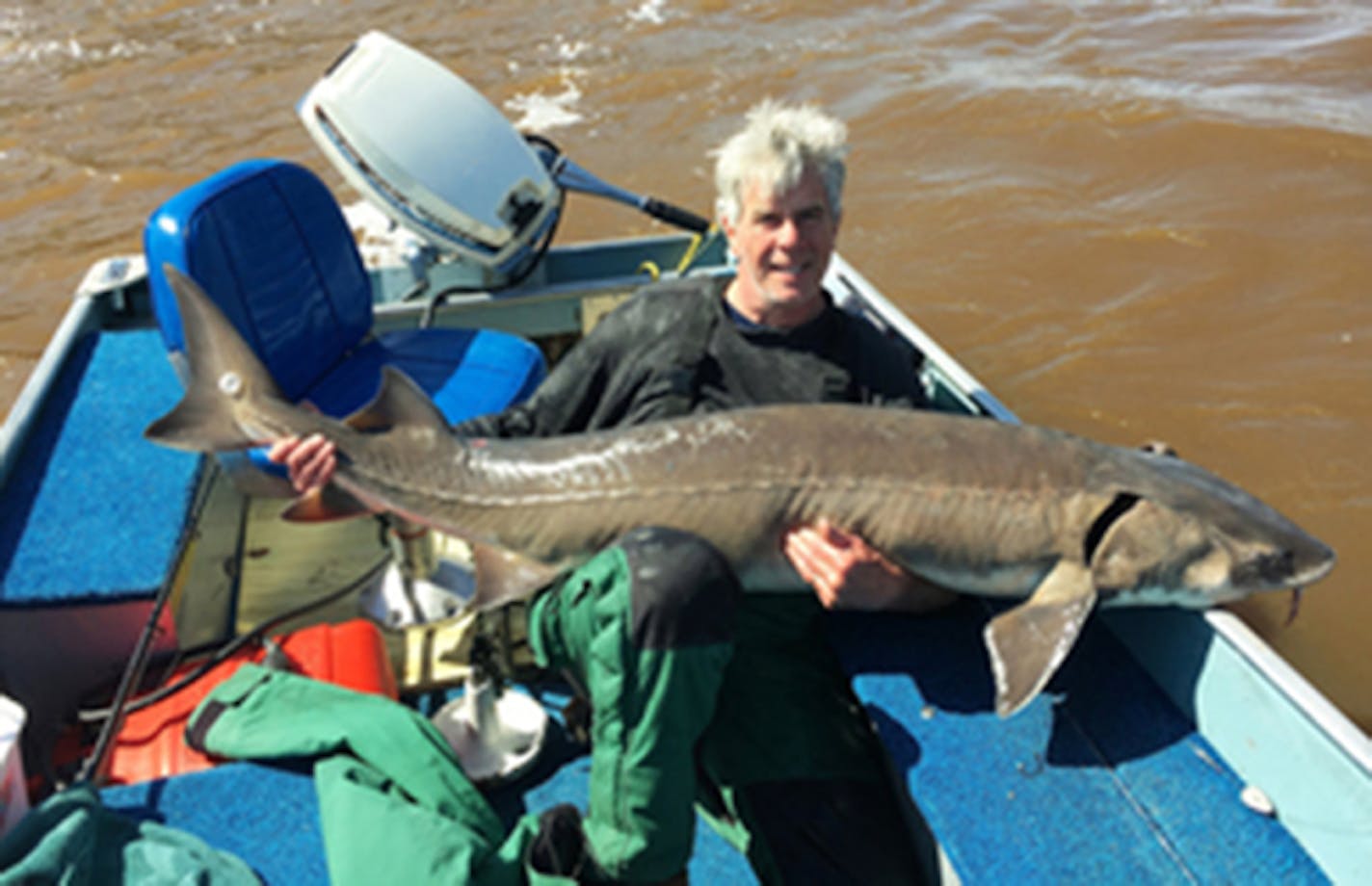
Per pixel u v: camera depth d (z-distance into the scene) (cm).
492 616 343
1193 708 261
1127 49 1198
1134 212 877
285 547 409
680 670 225
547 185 422
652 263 489
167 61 1299
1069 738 260
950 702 268
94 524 322
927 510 268
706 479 276
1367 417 655
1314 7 1296
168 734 291
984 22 1287
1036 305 771
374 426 303
